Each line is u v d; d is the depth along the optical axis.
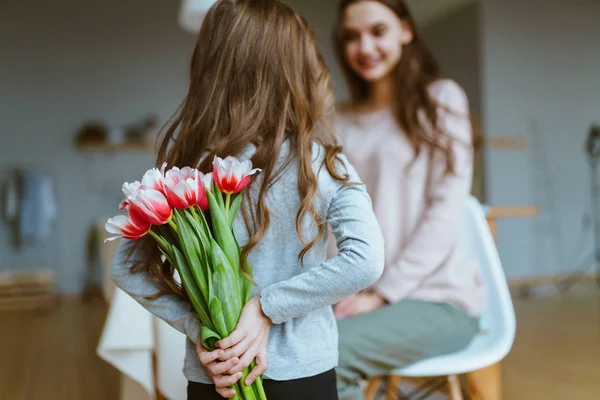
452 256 1.73
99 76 7.01
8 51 6.79
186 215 0.98
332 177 1.06
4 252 6.71
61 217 6.89
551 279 6.87
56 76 6.91
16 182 6.66
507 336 1.71
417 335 1.57
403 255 1.68
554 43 6.99
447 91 1.85
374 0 1.82
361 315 1.58
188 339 1.11
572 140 7.04
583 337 4.18
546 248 6.89
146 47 7.13
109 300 2.29
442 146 1.74
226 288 0.99
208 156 1.09
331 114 1.22
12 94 6.80
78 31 6.97
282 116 1.08
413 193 1.78
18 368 3.85
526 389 3.06
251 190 1.07
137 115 7.10
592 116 7.14
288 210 1.06
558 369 3.41
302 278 1.01
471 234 1.89
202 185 1.00
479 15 6.72
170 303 1.10
